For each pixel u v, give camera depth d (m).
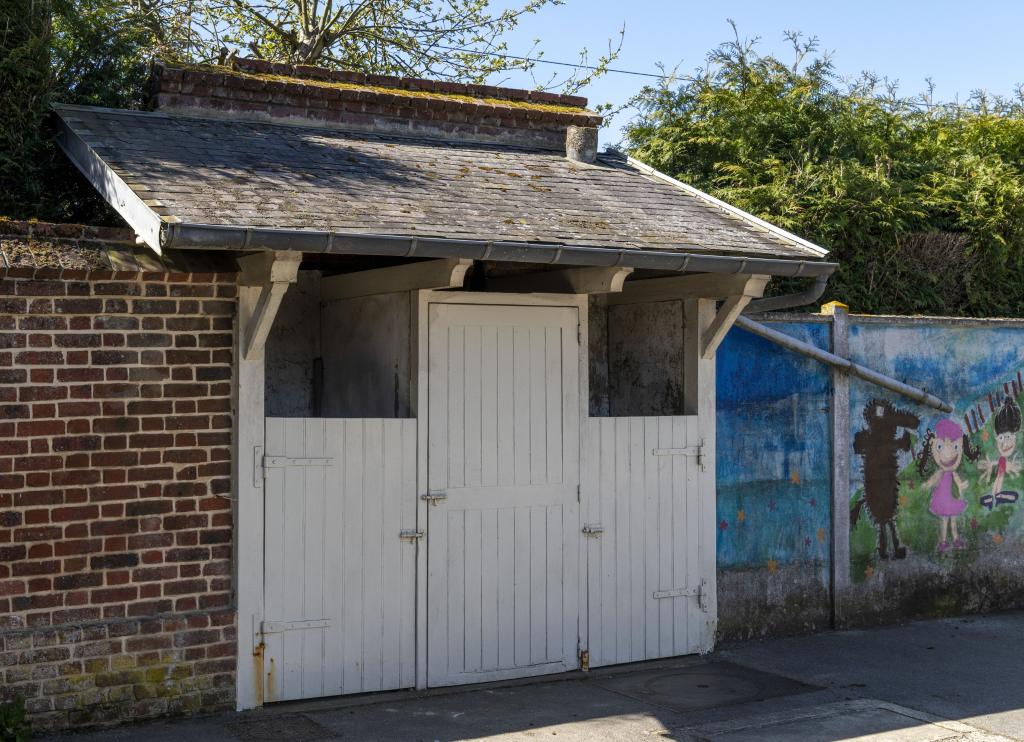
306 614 6.68
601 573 7.73
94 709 6.07
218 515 6.47
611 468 7.79
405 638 7.01
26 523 5.93
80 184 8.23
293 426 6.64
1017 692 7.39
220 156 7.17
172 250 6.28
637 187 8.60
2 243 5.86
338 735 6.14
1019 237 12.91
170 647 6.29
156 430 6.28
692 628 8.15
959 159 13.84
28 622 5.93
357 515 6.85
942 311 12.80
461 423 7.21
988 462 9.89
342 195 6.75
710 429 8.19
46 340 5.98
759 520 8.66
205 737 6.01
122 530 6.18
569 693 7.15
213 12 16.52
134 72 8.99
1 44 7.47
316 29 16.61
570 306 7.62
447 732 6.28
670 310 8.35
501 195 7.55
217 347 6.45
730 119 13.50
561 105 10.06
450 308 7.18
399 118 8.97
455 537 7.18
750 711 6.87
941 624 9.37
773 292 12.22
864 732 6.50
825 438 9.00
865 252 12.51
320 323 8.15
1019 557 10.09
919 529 9.50
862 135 13.39
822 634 8.91
